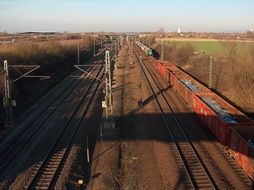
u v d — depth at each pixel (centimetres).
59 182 2225
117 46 14038
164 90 5409
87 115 3938
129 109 4162
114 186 2203
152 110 4081
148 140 3031
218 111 3259
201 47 10438
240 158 2362
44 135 3175
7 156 2670
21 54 5934
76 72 7825
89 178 2369
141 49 13362
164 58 9962
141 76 6900
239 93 4344
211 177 2272
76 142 2994
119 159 2644
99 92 5341
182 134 3180
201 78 5953
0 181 2236
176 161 2539
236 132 2444
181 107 4219
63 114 3934
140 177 2294
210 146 2875
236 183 2197
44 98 4838
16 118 3778
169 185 2167
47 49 7706
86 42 13362
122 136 3167
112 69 8212
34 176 2277
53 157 2631
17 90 4616
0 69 4484
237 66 4725
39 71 6291
